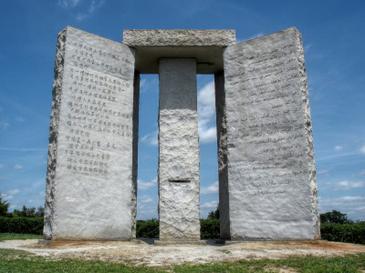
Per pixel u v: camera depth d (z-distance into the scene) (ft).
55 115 42.96
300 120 41.93
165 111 50.29
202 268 25.89
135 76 55.42
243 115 45.70
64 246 38.24
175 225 46.80
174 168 48.57
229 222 46.26
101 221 42.88
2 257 30.07
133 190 51.34
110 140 45.37
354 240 48.08
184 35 49.32
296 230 40.14
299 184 40.81
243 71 46.78
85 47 45.60
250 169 43.96
